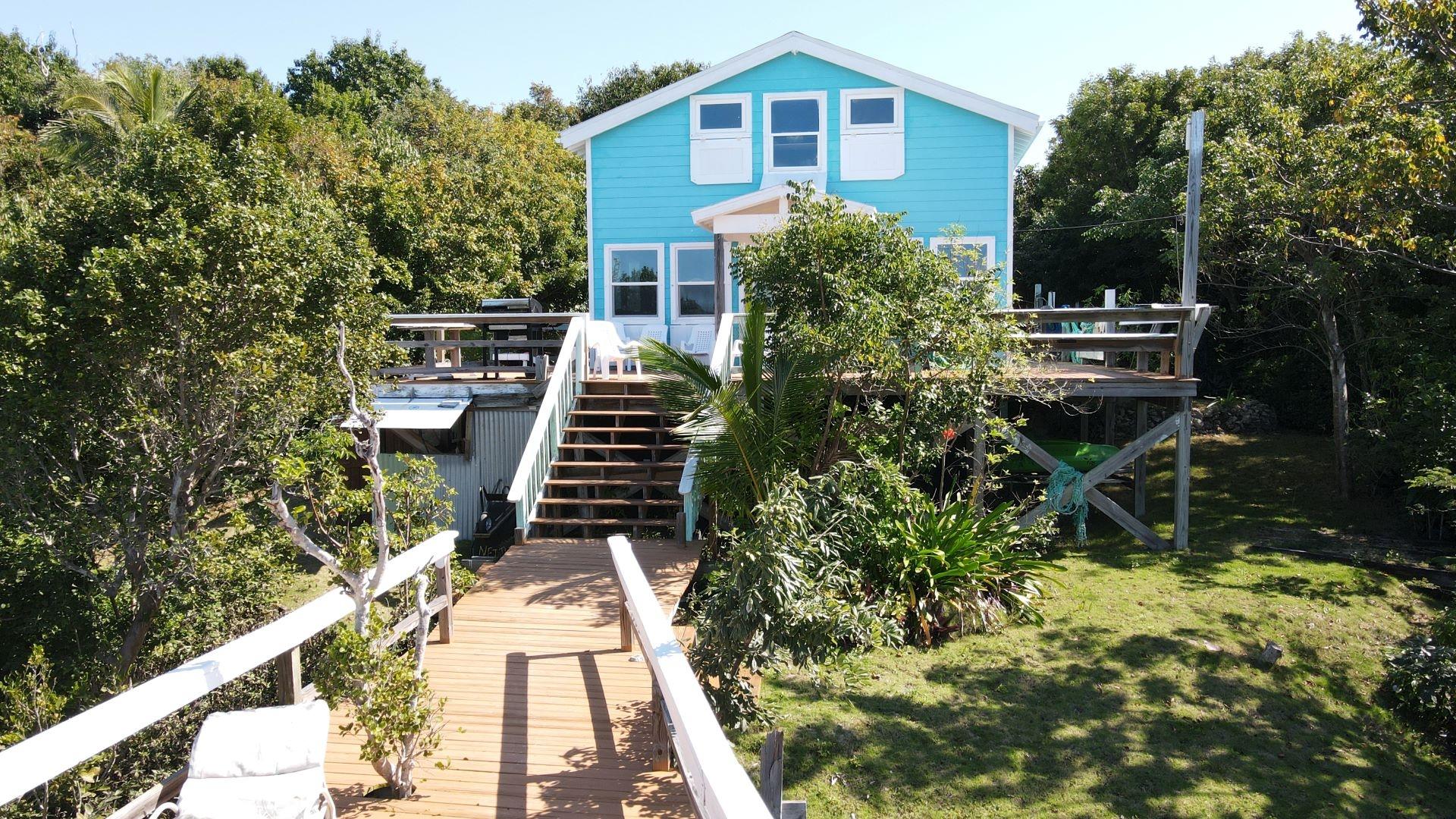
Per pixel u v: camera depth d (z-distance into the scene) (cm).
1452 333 1349
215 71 3378
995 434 1059
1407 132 1191
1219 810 646
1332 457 1628
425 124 3175
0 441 872
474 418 1403
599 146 1697
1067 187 2652
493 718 626
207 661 491
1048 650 877
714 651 611
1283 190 1394
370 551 580
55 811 541
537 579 922
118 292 828
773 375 1002
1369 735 782
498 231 2264
